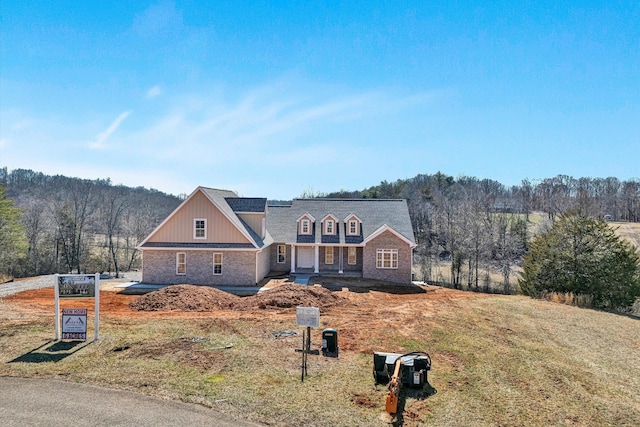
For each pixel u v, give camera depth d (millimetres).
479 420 8875
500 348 14148
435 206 72938
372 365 11523
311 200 37406
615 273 26828
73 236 48594
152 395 9156
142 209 73688
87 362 11039
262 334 13992
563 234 28688
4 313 16469
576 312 22375
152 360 11250
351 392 9727
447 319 17984
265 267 31750
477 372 11641
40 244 49469
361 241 32844
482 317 19219
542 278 28969
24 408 8453
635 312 29062
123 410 8445
